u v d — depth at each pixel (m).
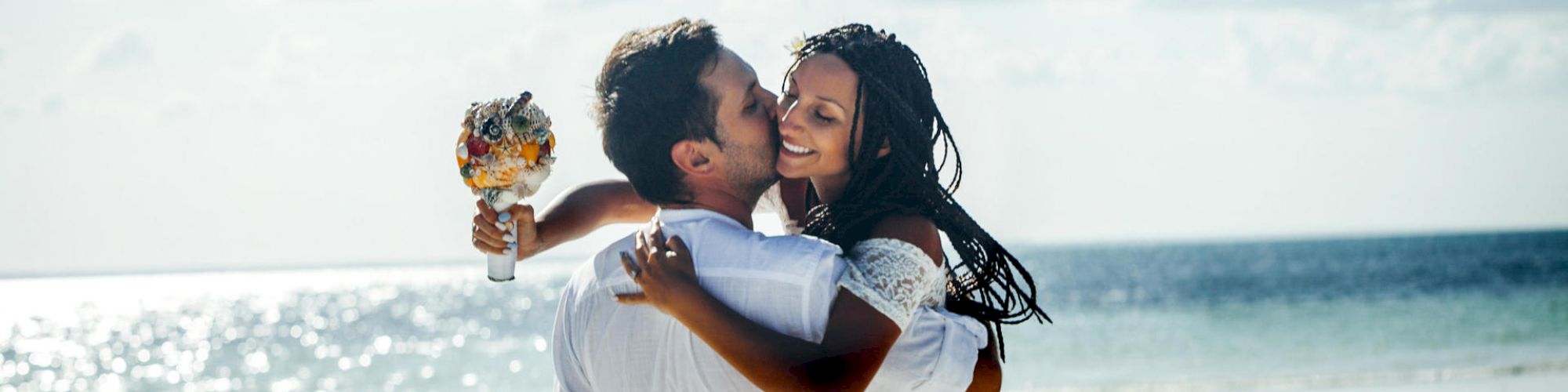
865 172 2.17
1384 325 27.45
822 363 1.89
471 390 19.52
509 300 44.22
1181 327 27.62
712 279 1.99
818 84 2.12
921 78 2.26
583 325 2.17
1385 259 67.31
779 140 2.13
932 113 2.28
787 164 2.13
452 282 68.00
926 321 2.17
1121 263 69.56
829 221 2.19
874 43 2.19
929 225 2.13
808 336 1.96
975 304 2.40
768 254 1.98
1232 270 57.38
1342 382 16.36
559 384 2.26
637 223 2.62
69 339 30.75
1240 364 20.52
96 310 45.03
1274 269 57.31
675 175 2.07
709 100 2.03
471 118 2.14
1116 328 26.97
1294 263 65.19
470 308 40.34
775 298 1.96
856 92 2.13
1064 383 18.31
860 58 2.14
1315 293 39.59
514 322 32.81
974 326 2.29
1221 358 21.42
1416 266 57.41
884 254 2.04
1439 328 26.11
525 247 2.28
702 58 2.04
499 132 2.11
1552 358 19.27
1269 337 25.09
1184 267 62.28
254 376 22.17
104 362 25.11
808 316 1.96
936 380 2.15
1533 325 26.34
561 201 2.47
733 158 2.07
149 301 51.47
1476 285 41.78
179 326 35.22
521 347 25.45
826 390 1.89
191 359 25.33
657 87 2.02
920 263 2.06
